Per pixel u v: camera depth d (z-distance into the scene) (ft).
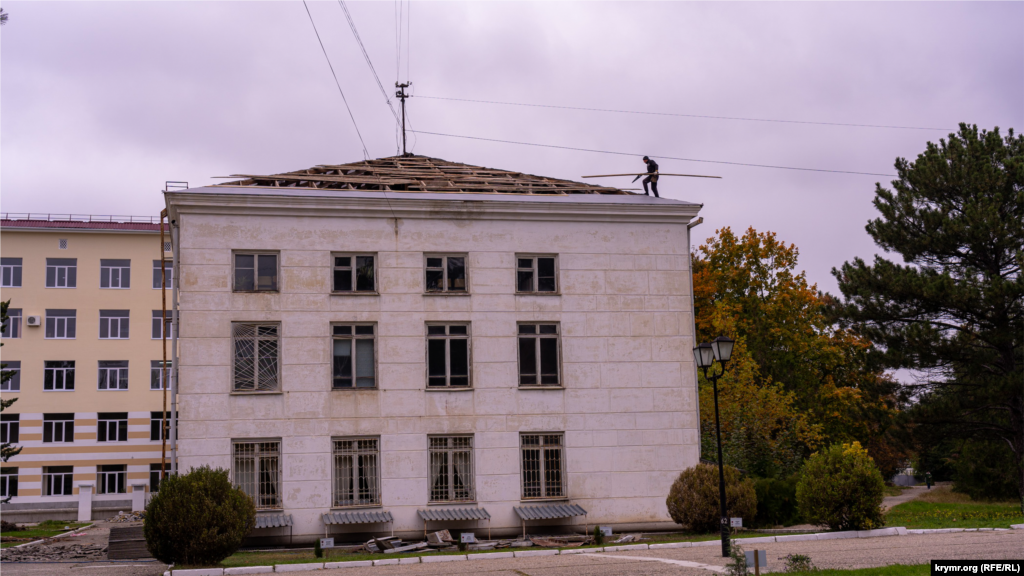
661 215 92.58
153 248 164.04
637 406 89.04
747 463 112.06
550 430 86.89
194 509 61.77
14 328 155.53
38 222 163.12
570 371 88.38
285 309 83.66
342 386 84.17
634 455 88.07
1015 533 69.87
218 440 80.33
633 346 90.07
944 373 129.08
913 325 120.26
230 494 64.08
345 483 82.43
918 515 100.58
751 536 72.95
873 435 158.61
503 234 89.20
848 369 153.79
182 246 82.48
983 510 108.68
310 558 67.10
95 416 155.94
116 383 158.20
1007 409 127.13
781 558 56.18
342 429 82.84
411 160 111.75
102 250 161.68
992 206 120.57
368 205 86.07
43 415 153.79
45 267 158.61
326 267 85.05
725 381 118.73
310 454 81.82
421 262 87.10
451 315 86.84
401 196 88.33
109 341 159.02
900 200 131.23
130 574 60.90
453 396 85.56
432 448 84.64
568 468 86.63
